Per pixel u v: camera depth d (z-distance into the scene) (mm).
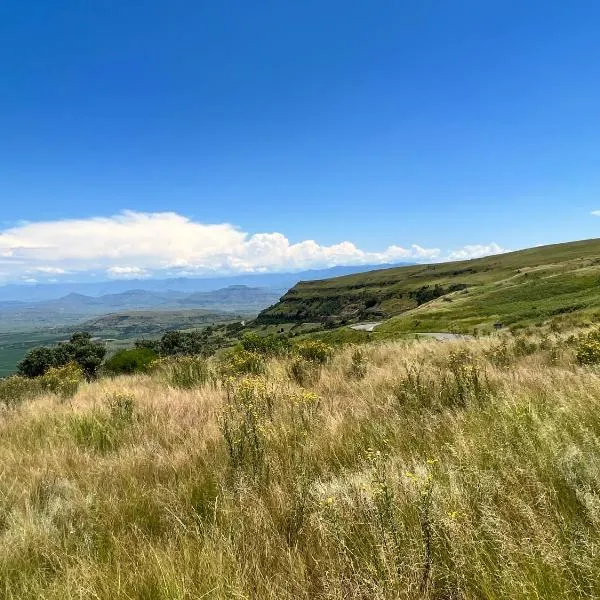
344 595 2430
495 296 107750
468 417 5230
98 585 2754
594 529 2723
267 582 2549
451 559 2512
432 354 11867
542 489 3186
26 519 3730
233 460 4418
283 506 3453
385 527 2789
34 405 9914
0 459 5578
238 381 7938
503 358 9969
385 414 5875
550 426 4207
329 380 9133
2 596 2844
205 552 2875
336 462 4430
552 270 129750
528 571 2395
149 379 13016
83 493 4352
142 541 3242
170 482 4215
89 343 25531
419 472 3607
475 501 3129
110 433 6484
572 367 8453
